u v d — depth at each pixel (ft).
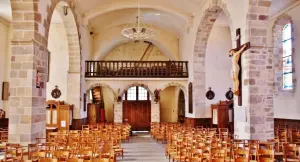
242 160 23.86
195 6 61.31
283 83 57.82
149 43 95.04
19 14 34.40
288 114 55.11
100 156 27.63
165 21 79.00
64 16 56.44
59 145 32.35
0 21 60.75
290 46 55.93
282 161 29.84
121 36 85.30
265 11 37.40
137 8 69.97
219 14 61.16
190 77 69.36
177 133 43.73
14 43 34.24
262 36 37.45
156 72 76.28
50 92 65.92
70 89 63.67
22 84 33.94
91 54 80.12
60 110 61.05
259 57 37.35
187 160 30.01
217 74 68.64
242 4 39.04
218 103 64.85
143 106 89.45
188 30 71.20
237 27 40.75
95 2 62.80
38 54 35.91
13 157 27.91
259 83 37.14
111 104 95.04
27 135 33.42
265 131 36.78
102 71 72.69
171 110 95.91
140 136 71.15
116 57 94.68
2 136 44.75
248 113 36.94
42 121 36.86
